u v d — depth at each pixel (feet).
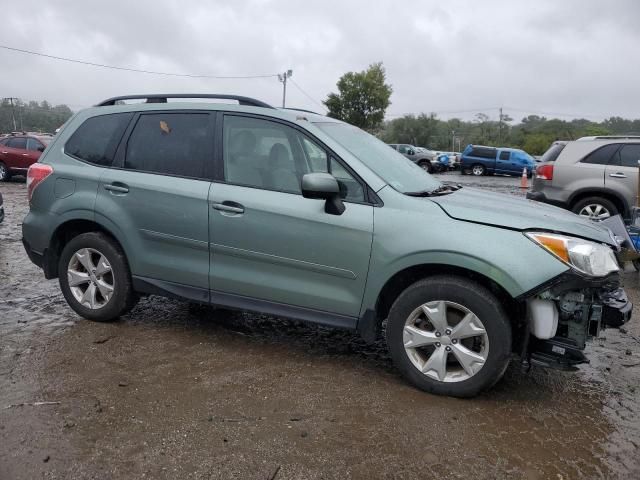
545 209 12.85
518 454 9.70
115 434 9.95
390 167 13.46
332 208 12.12
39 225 15.57
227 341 14.60
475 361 11.34
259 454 9.46
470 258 11.03
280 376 12.53
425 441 10.00
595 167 30.17
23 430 10.00
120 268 14.83
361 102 147.43
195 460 9.25
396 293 12.64
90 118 15.61
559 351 11.19
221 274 13.52
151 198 14.07
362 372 12.89
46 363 12.87
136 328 15.31
